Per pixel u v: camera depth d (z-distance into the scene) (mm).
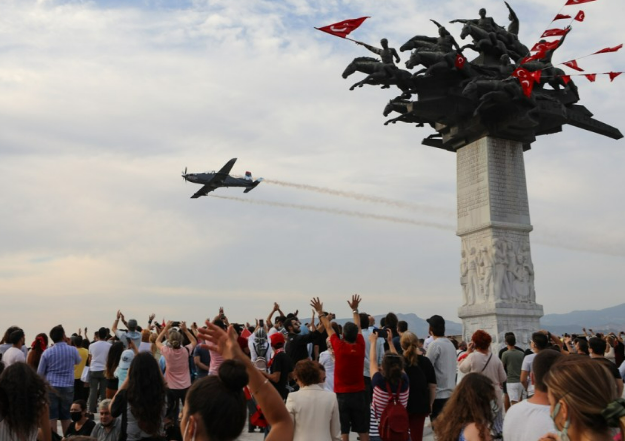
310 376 10750
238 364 4914
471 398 6641
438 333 14320
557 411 4566
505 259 37250
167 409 10953
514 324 36750
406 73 35438
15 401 7574
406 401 11844
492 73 36719
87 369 22297
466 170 39750
